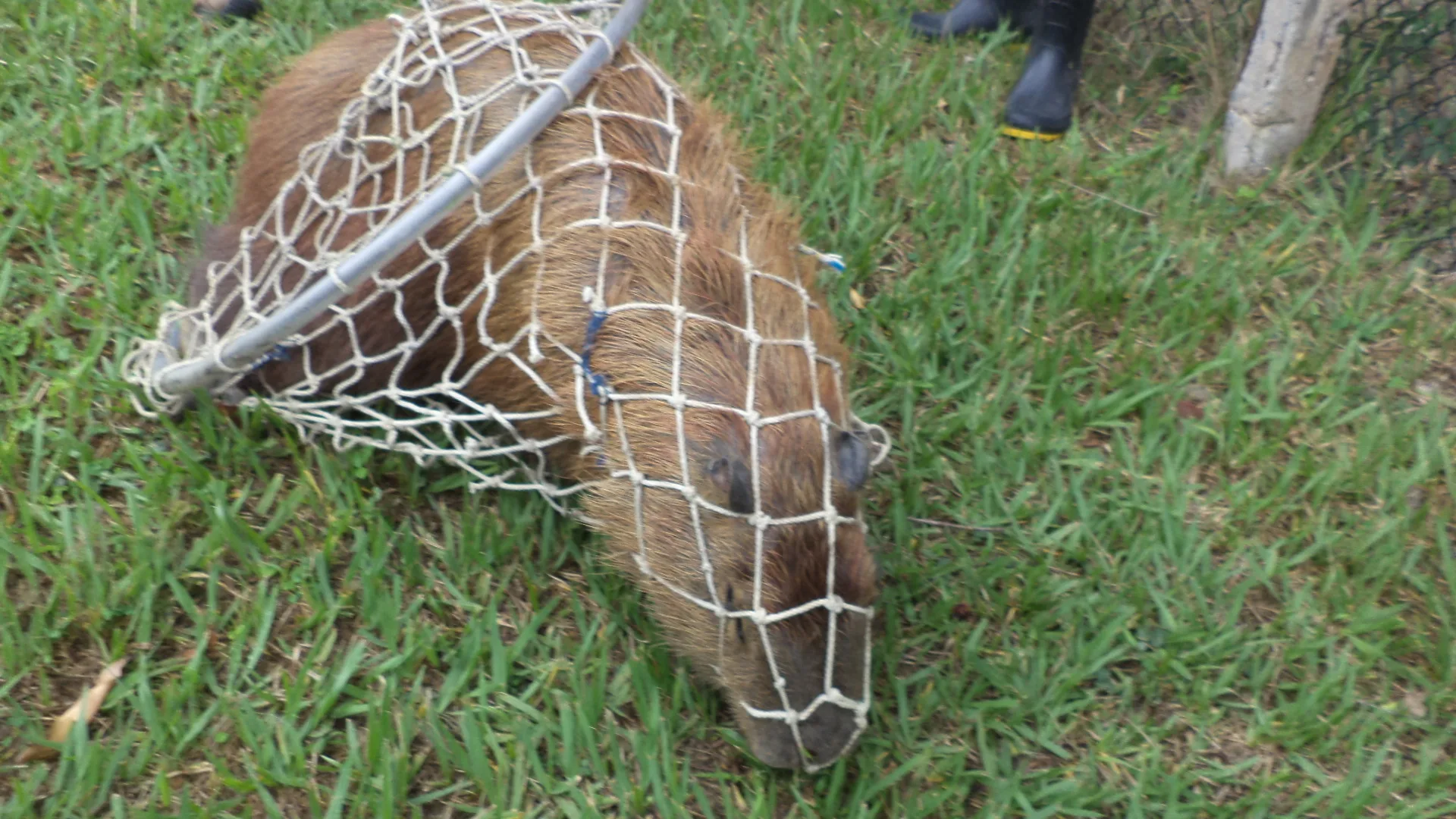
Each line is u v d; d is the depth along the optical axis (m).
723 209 1.80
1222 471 2.07
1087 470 2.03
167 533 1.80
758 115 2.42
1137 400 2.09
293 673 1.76
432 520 1.91
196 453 1.88
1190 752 1.81
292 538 1.85
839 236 2.26
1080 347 2.16
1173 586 1.94
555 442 1.80
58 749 1.66
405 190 1.84
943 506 1.99
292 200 1.93
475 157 1.69
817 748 1.68
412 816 1.69
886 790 1.76
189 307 1.99
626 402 1.72
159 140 2.22
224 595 1.80
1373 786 1.78
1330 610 1.93
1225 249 2.34
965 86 2.53
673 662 1.82
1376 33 2.52
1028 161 2.42
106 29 2.32
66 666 1.72
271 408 1.88
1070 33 2.43
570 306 1.75
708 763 1.77
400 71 1.86
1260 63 2.35
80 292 2.02
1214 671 1.87
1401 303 2.27
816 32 2.57
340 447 1.87
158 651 1.75
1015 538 1.96
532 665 1.80
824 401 1.74
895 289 2.21
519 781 1.71
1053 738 1.81
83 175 2.16
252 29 2.42
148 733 1.68
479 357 1.87
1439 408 2.12
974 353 2.16
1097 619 1.89
